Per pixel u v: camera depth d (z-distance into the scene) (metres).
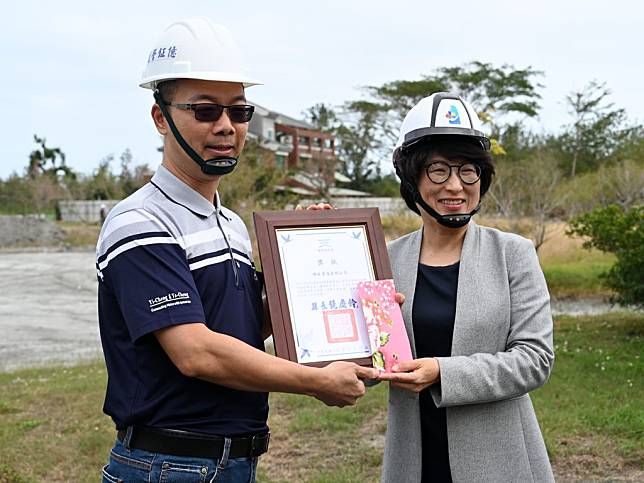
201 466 2.38
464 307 2.61
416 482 2.64
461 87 38.47
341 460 5.38
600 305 13.96
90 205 43.62
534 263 2.68
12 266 24.64
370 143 43.59
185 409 2.38
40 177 46.97
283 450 5.62
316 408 6.54
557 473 5.06
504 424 2.59
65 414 6.63
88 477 5.10
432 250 2.80
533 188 17.97
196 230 2.46
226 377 2.30
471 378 2.48
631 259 10.44
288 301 2.56
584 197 23.11
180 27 2.51
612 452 5.34
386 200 34.25
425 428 2.68
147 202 2.45
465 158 2.65
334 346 2.55
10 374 8.74
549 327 2.61
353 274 2.66
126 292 2.34
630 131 40.66
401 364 2.48
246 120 2.52
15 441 5.87
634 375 7.57
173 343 2.30
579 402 6.50
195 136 2.44
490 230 2.78
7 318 14.19
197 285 2.41
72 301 16.59
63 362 9.98
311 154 47.47
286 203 21.05
